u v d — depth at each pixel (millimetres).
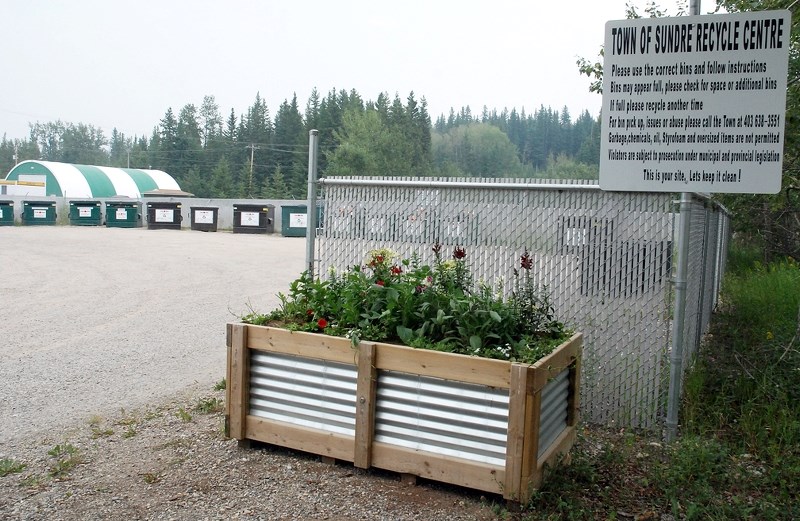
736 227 16625
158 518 4008
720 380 6414
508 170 93688
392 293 4699
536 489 4117
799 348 6727
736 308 11164
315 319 4980
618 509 4133
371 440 4484
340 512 4078
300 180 76625
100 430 5535
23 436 5453
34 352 8406
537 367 4035
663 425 5586
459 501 4223
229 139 103188
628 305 5715
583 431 5547
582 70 12312
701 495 4227
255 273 17453
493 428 4176
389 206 6438
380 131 68375
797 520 4020
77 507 4148
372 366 4449
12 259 19922
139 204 38750
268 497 4258
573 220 5848
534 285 5883
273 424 4832
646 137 5160
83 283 15055
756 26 4836
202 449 5020
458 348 4449
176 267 18516
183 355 8352
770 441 5035
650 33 5098
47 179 58875
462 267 5398
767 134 4863
